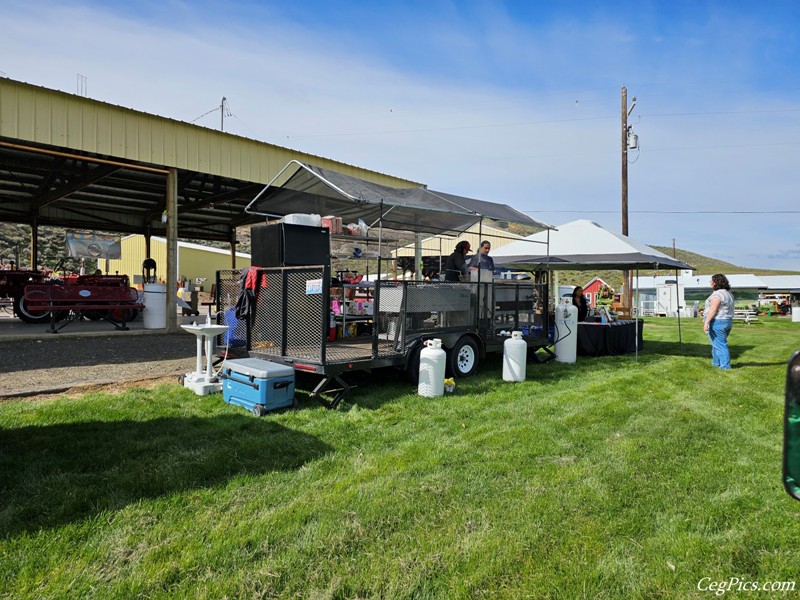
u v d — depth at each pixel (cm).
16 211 1590
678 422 440
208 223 1953
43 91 793
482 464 333
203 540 236
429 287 581
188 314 1418
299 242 565
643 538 244
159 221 1953
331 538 238
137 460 329
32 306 859
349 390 525
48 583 202
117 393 501
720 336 751
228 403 474
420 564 219
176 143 951
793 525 256
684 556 228
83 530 241
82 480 295
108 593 197
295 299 498
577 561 223
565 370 713
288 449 356
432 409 471
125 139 885
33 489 281
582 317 961
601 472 322
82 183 1183
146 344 816
